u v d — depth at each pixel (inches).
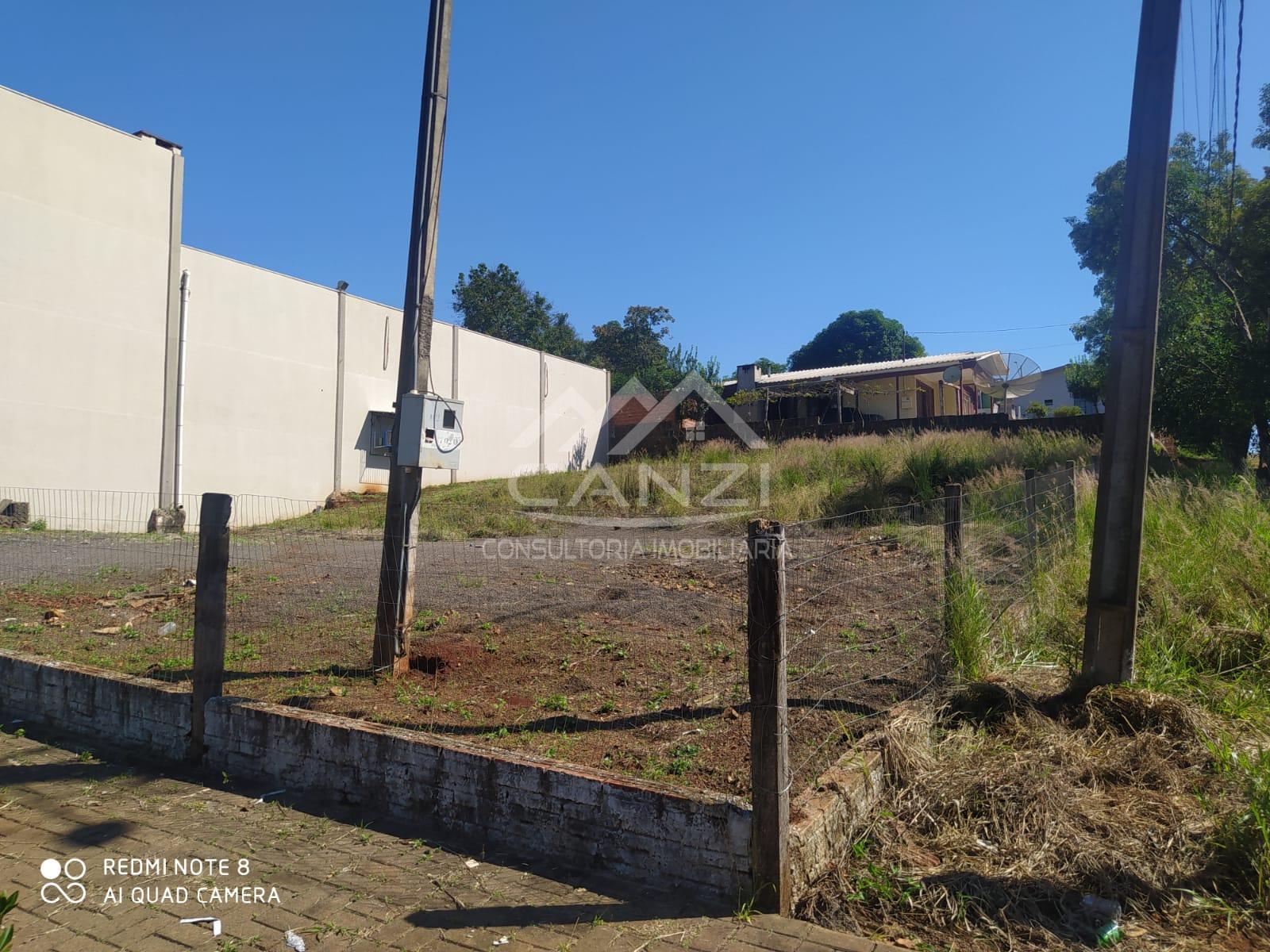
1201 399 548.7
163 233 639.1
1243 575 253.3
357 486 824.3
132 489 613.0
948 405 1143.0
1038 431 632.4
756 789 113.7
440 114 212.4
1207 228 564.4
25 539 428.1
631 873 123.7
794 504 486.6
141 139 628.4
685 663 214.7
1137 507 184.5
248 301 716.0
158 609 283.3
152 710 179.5
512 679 202.8
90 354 588.4
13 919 114.3
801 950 105.3
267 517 722.8
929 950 107.3
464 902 117.8
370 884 123.3
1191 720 169.2
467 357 948.6
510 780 134.6
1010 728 174.6
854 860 128.5
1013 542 272.7
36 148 557.0
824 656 209.8
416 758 144.3
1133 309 186.2
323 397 788.6
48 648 232.4
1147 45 186.4
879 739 151.3
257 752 163.3
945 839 134.1
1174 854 128.5
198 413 668.1
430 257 211.9
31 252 553.6
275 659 219.9
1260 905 116.0
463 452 936.9
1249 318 589.6
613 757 150.0
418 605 283.9
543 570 353.4
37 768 171.2
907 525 384.2
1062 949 107.8
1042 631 234.4
